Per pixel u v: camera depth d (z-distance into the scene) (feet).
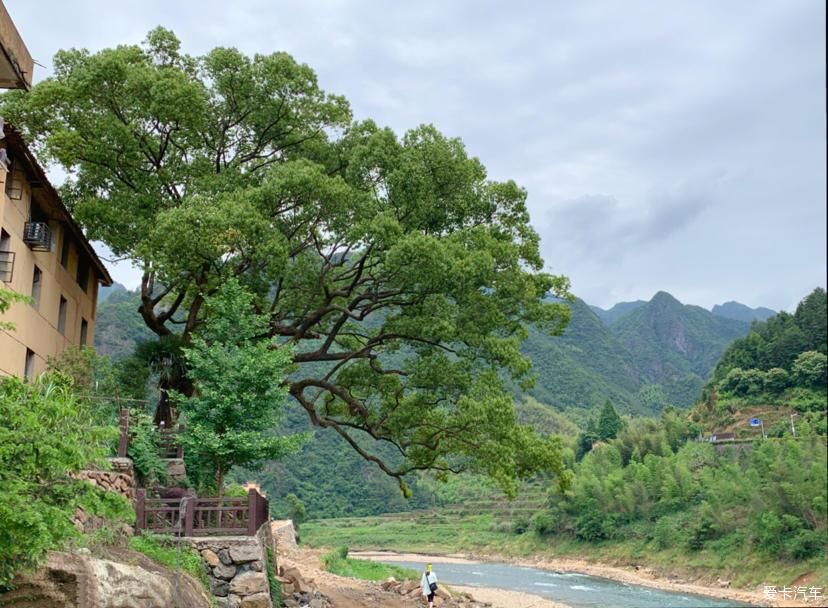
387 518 388.57
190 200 84.89
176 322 104.68
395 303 98.99
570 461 344.49
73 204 102.01
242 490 88.63
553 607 131.75
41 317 79.05
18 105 91.15
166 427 85.35
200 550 58.34
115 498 37.42
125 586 43.68
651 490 250.57
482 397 91.71
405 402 99.04
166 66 99.81
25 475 34.06
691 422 303.89
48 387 40.98
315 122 105.19
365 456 102.17
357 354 98.43
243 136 104.01
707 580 182.70
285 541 168.76
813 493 142.10
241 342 75.51
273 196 85.81
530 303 98.84
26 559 35.81
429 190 96.17
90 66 90.38
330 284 100.32
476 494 413.59
